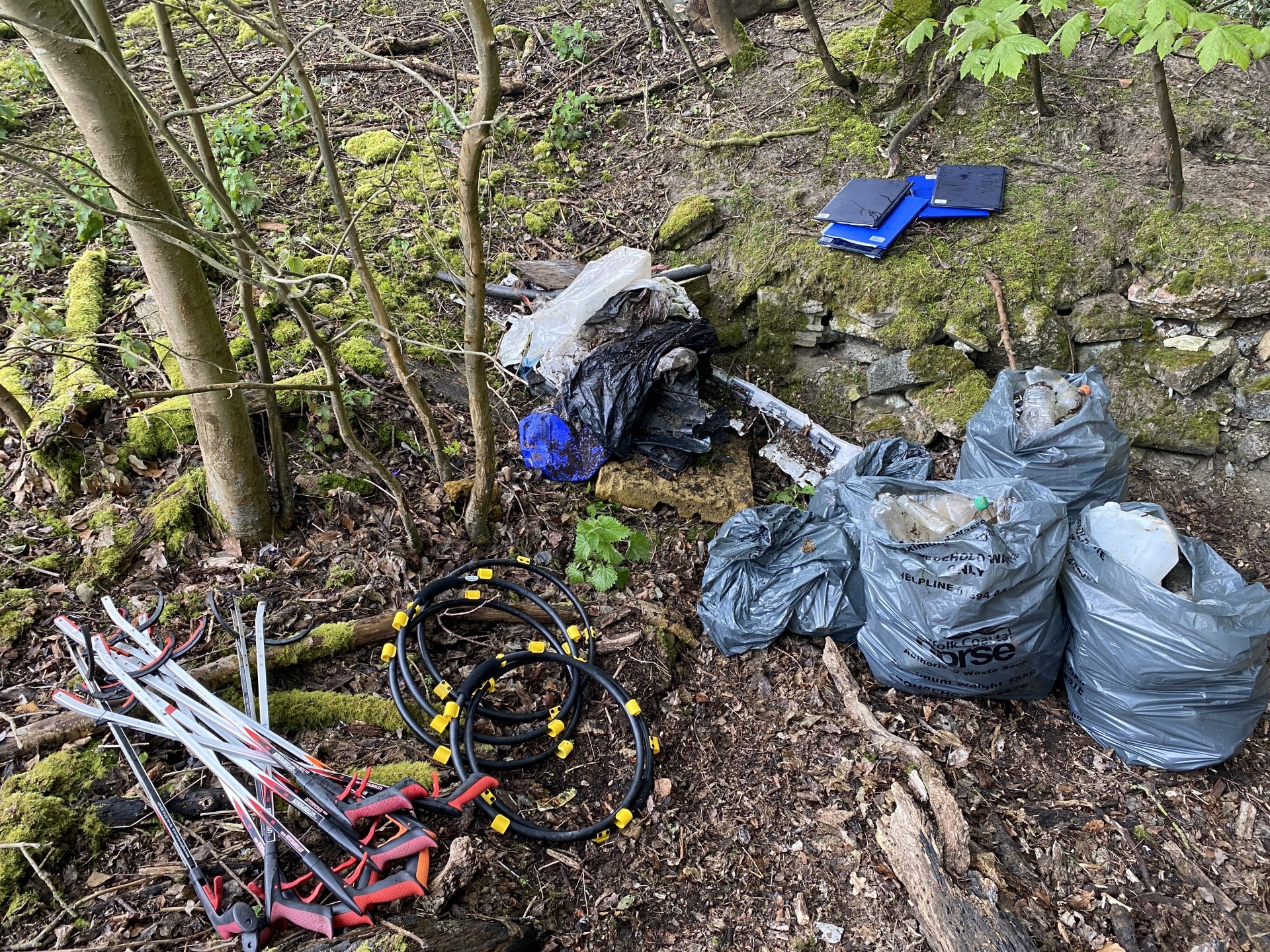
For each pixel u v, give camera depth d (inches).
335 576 103.0
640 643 107.2
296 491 111.7
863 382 154.3
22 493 103.0
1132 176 157.6
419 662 98.5
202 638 92.4
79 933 68.2
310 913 68.6
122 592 95.8
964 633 97.3
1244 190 150.4
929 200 160.1
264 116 187.3
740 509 127.5
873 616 104.7
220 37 216.1
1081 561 99.0
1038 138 168.7
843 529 112.6
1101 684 99.3
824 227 160.6
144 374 120.5
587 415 125.2
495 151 185.5
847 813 93.6
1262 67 171.0
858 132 177.2
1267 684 94.9
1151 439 142.9
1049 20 181.2
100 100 75.8
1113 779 100.0
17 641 88.7
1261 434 142.3
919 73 177.5
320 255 145.1
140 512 103.4
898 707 106.5
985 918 80.3
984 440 120.2
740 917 85.0
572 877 84.4
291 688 92.4
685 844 90.3
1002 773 100.3
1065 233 151.6
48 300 130.8
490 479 108.8
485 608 104.6
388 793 77.5
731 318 161.8
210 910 68.9
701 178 177.5
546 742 96.3
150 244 83.7
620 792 93.2
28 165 71.9
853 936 83.7
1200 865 91.5
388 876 73.1
